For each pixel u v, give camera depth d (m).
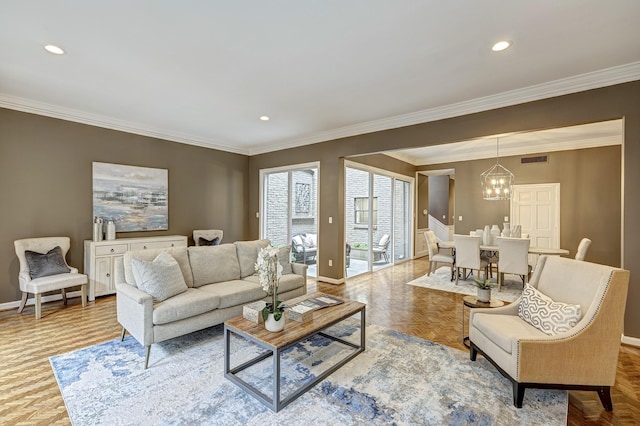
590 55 2.71
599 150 5.64
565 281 2.38
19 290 3.90
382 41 2.51
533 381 1.97
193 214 5.84
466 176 7.18
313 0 2.01
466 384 2.24
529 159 6.30
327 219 5.48
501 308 2.58
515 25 2.28
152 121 4.78
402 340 3.01
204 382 2.24
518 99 3.51
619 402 2.06
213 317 2.93
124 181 4.86
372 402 2.03
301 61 2.85
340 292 4.80
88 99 3.83
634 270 2.89
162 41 2.51
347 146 5.16
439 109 4.06
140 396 2.07
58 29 2.34
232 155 6.55
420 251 8.75
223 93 3.61
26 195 3.96
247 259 3.87
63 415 1.88
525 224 6.34
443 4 2.05
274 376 1.94
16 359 2.55
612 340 1.96
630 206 2.91
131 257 2.95
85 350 2.72
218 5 2.06
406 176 7.80
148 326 2.46
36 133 4.02
